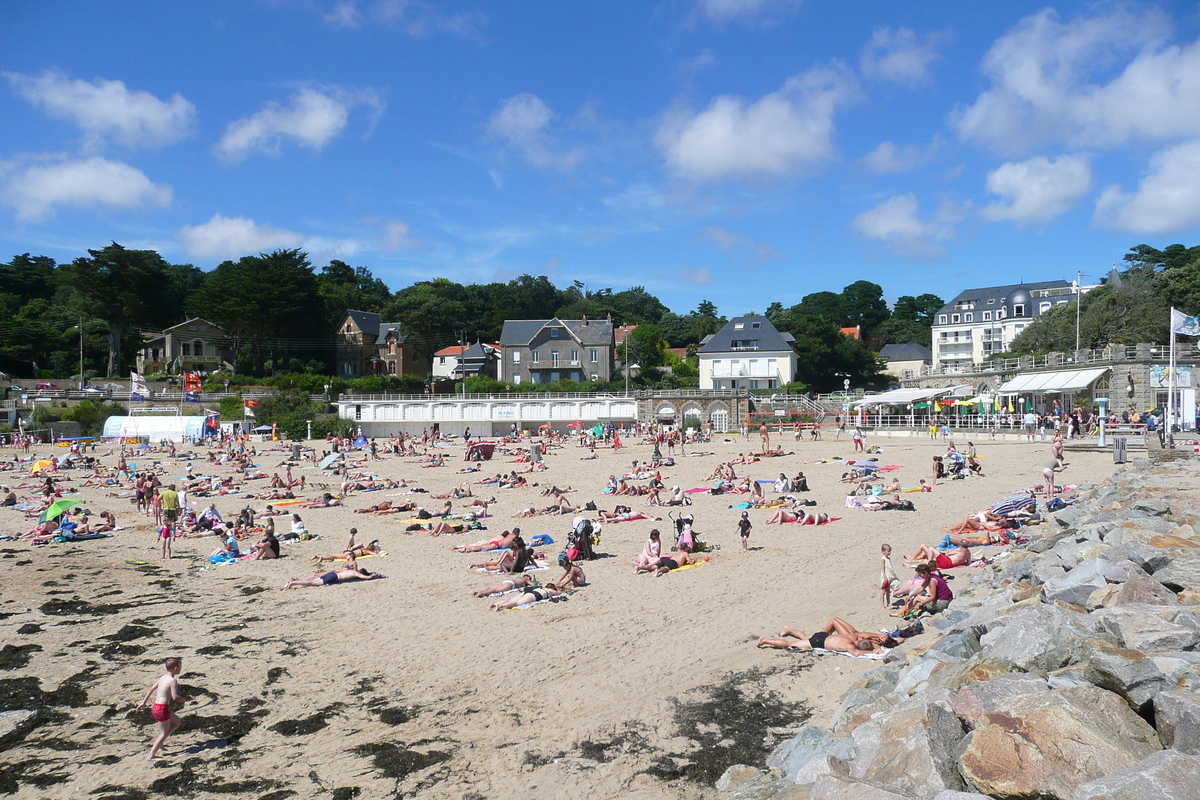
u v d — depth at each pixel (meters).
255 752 11.05
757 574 20.09
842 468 43.44
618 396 80.00
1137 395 51.88
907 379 87.12
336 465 49.59
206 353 105.00
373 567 22.20
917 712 8.30
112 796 9.95
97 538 27.55
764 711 11.69
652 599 18.03
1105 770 6.80
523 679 13.39
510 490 39.03
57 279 112.06
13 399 81.81
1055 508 26.25
